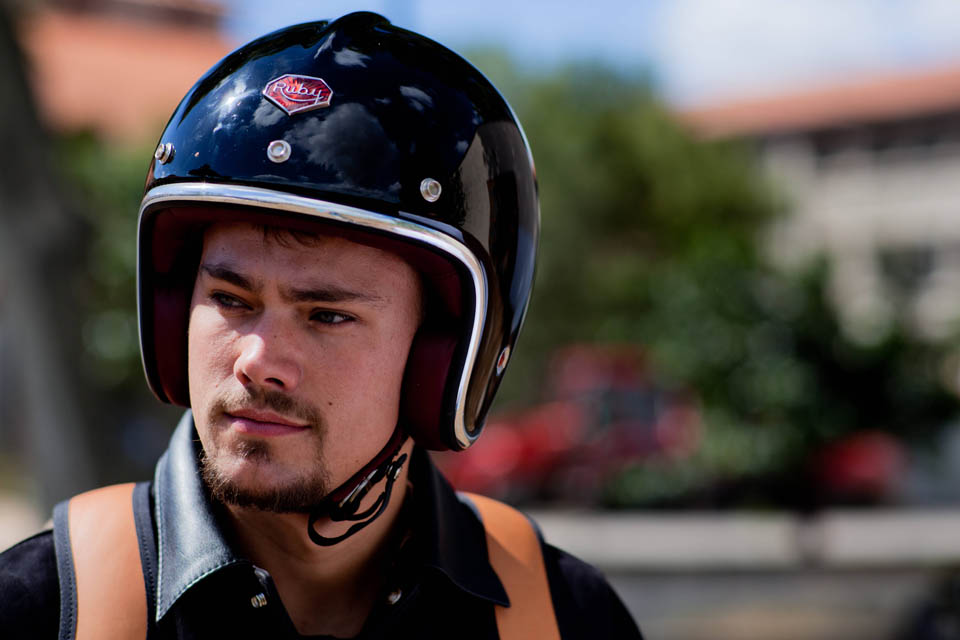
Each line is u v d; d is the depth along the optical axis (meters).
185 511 1.07
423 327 1.12
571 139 16.53
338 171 1.01
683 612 5.50
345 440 1.03
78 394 4.47
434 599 1.15
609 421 9.36
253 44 1.14
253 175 1.00
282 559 1.12
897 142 25.36
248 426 1.00
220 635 1.03
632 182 16.77
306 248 1.00
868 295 6.65
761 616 5.45
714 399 6.41
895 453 6.99
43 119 4.34
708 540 6.22
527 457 9.27
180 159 1.04
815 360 6.24
